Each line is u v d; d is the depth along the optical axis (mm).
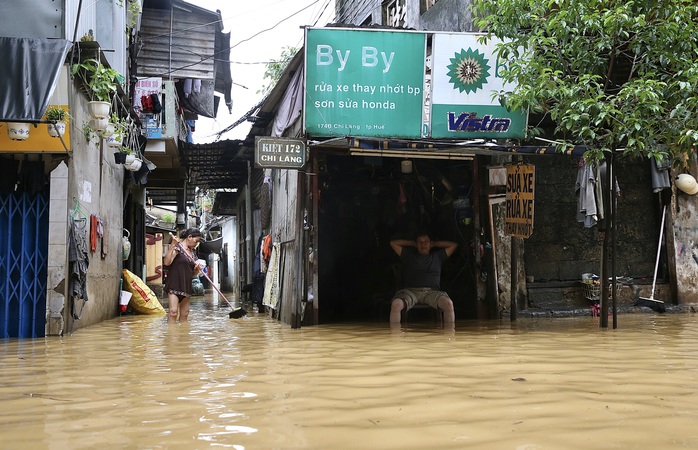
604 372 4426
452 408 3309
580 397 3543
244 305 16328
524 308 9742
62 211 7844
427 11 12273
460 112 8516
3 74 6453
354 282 11938
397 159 11008
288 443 2699
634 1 7008
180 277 10172
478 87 8508
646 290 10148
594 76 6918
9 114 6293
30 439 2842
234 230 29156
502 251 9711
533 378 4203
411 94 8438
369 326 8672
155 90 14125
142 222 17750
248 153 15570
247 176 18047
